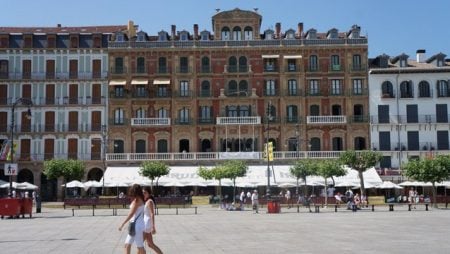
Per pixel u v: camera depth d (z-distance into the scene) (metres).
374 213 47.84
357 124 79.56
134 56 81.19
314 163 65.69
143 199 15.88
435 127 79.62
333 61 81.06
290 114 80.75
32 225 36.38
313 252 20.06
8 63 81.19
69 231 31.11
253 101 80.75
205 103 80.88
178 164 77.94
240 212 52.84
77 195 78.38
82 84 81.25
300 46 80.75
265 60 81.31
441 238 24.67
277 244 22.86
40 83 81.19
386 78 80.56
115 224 37.03
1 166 78.50
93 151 79.88
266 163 77.19
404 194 76.44
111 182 71.38
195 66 81.12
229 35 82.12
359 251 20.20
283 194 72.25
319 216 44.12
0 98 80.56
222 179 72.25
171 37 82.81
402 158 78.75
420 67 81.19
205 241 24.52
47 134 80.12
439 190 76.38
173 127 80.00
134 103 80.69
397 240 23.94
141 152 79.88
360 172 65.44
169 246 22.66
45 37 82.12
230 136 79.88
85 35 82.44
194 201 68.38
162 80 80.69
